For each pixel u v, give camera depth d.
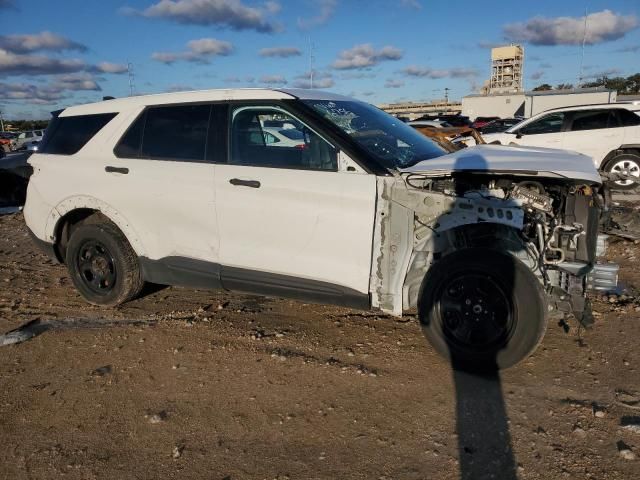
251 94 4.10
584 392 3.29
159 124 4.42
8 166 11.14
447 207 3.48
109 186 4.52
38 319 4.70
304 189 3.74
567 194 3.57
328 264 3.77
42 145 5.07
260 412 3.21
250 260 4.04
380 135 4.08
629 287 4.92
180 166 4.24
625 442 2.81
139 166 4.41
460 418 3.07
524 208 3.54
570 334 4.03
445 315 3.59
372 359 3.77
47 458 2.86
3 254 7.14
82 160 4.70
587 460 2.70
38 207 4.96
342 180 3.66
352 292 3.75
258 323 4.44
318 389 3.43
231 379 3.59
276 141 3.94
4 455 2.89
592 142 11.48
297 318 4.52
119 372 3.73
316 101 4.11
